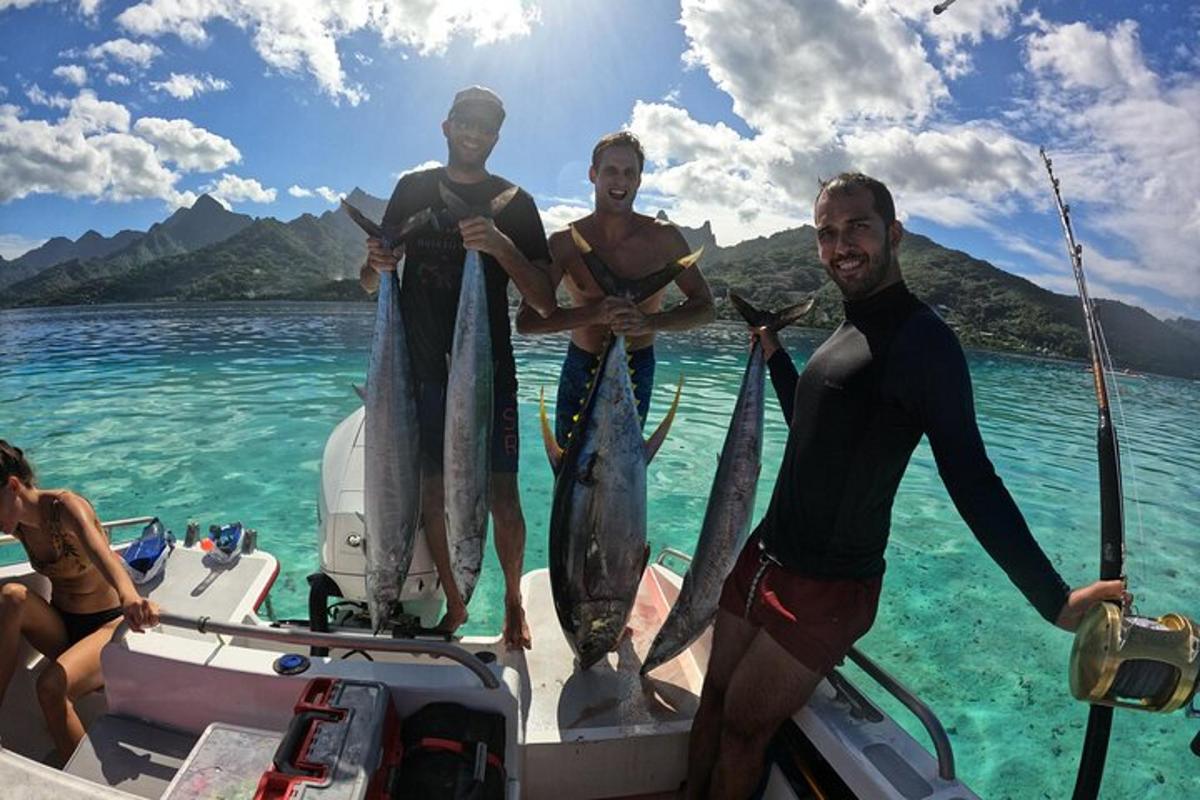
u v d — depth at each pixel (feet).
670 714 8.83
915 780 6.61
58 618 9.88
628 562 9.52
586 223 12.20
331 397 40.40
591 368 12.44
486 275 10.07
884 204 7.20
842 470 7.20
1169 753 13.84
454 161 9.89
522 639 10.05
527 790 8.34
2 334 77.20
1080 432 43.11
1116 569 5.70
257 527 21.31
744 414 9.63
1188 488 32.50
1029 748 13.64
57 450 28.73
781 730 8.20
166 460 27.61
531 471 27.12
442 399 10.19
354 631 10.21
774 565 7.77
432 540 10.47
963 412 6.52
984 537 6.22
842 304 7.67
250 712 7.38
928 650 16.79
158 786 7.07
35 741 9.66
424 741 6.75
